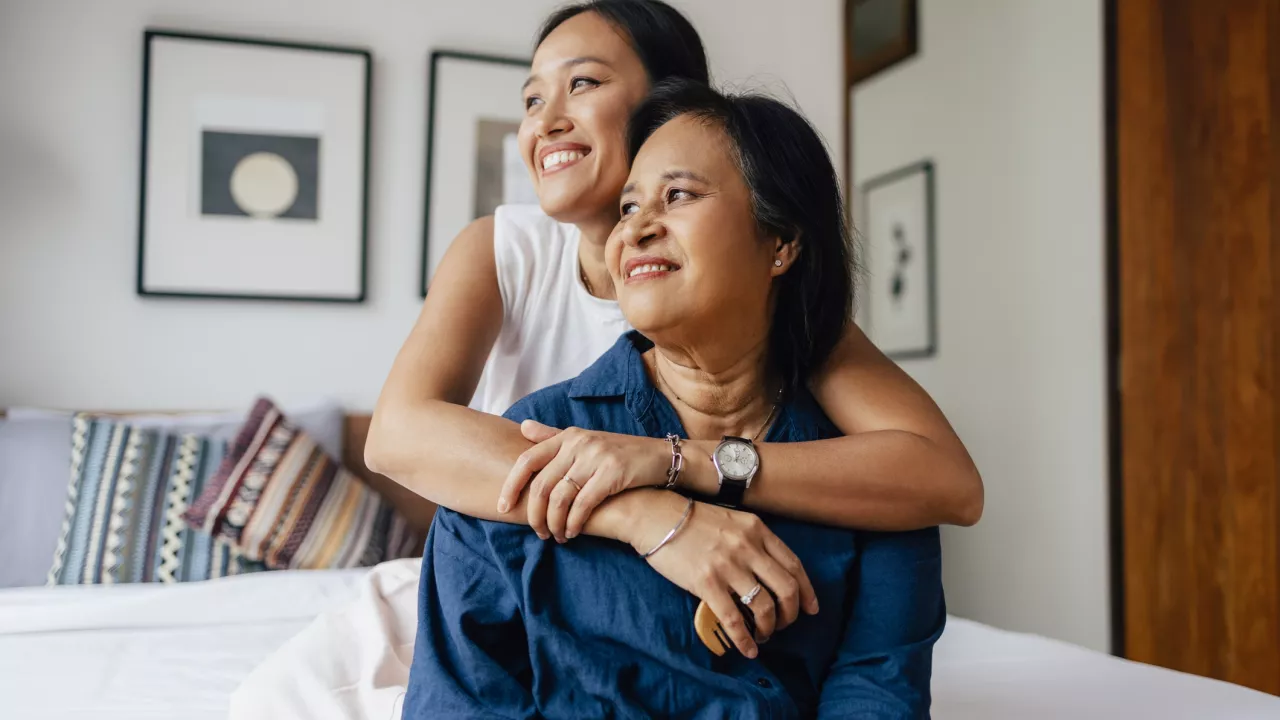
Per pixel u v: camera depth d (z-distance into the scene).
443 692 0.96
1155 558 3.42
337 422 3.14
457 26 3.42
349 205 3.32
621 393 1.11
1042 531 3.92
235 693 1.33
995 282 4.19
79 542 2.58
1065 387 3.82
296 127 3.29
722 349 1.06
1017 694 1.49
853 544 1.06
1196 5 3.34
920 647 1.03
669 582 0.98
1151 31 3.50
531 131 1.47
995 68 4.20
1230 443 3.19
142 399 3.15
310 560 2.69
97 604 1.98
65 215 3.13
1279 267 3.05
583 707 0.94
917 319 4.68
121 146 3.18
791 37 3.65
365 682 1.33
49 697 1.50
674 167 1.03
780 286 1.12
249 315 3.24
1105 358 3.63
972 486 1.12
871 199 5.05
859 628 1.05
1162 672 1.64
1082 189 3.76
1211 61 3.28
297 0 3.32
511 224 1.60
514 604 0.99
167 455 2.75
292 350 3.26
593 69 1.44
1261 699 1.47
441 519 1.09
